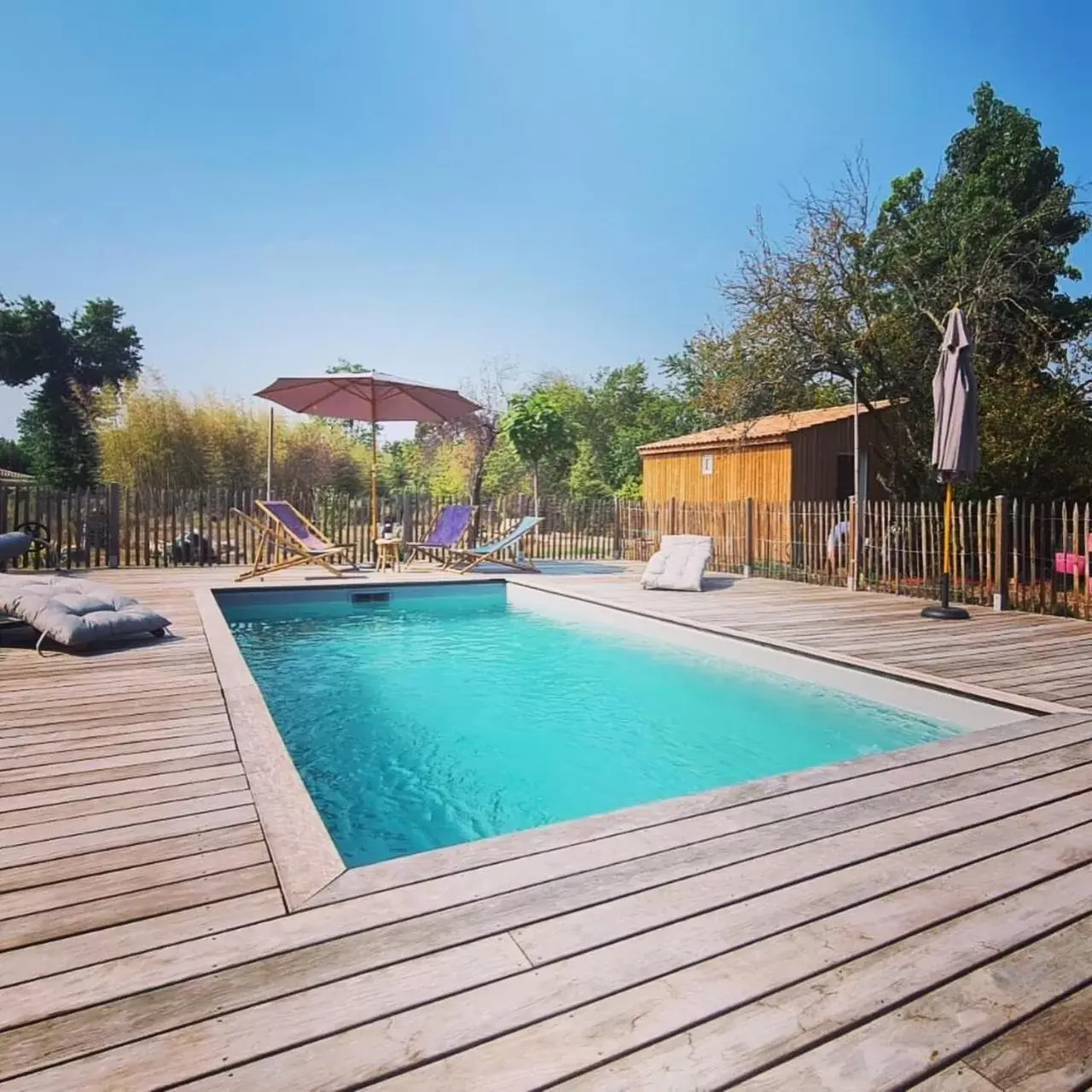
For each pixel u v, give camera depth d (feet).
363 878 7.32
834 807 9.25
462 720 16.30
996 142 52.21
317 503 43.75
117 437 56.44
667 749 14.58
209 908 6.77
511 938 6.32
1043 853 8.07
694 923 6.59
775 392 43.78
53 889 7.07
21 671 15.69
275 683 19.20
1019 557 27.68
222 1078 4.75
